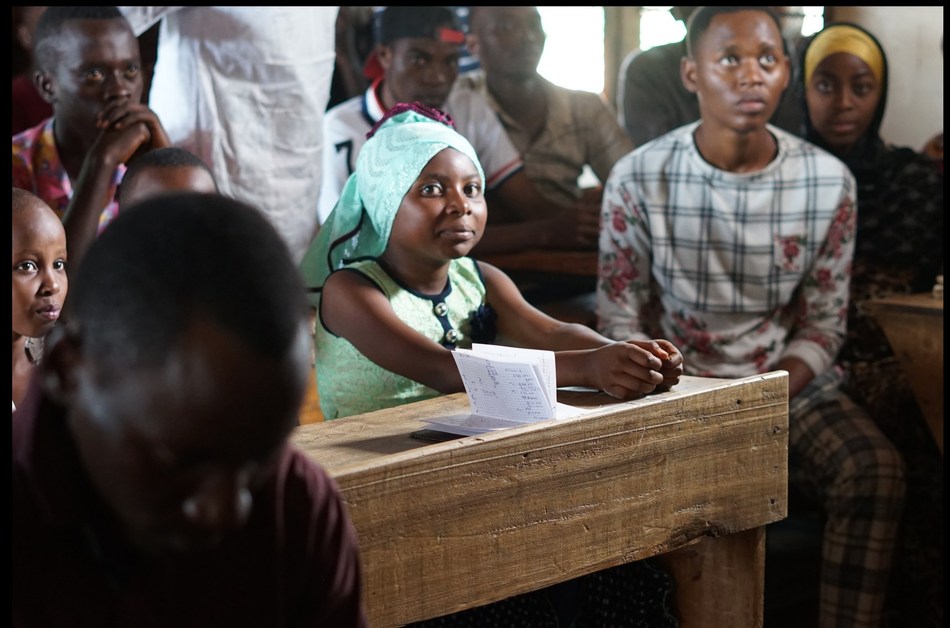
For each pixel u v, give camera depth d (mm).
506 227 3814
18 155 2887
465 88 3742
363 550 1381
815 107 3965
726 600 1909
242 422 690
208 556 863
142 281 683
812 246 3463
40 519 812
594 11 3945
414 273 2027
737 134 3391
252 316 682
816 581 3430
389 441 1564
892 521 3139
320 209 3578
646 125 3965
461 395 1873
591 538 1634
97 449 723
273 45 3080
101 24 2861
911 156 3932
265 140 3145
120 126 2832
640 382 1728
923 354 3389
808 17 3949
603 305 3506
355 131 3578
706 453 1777
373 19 3574
